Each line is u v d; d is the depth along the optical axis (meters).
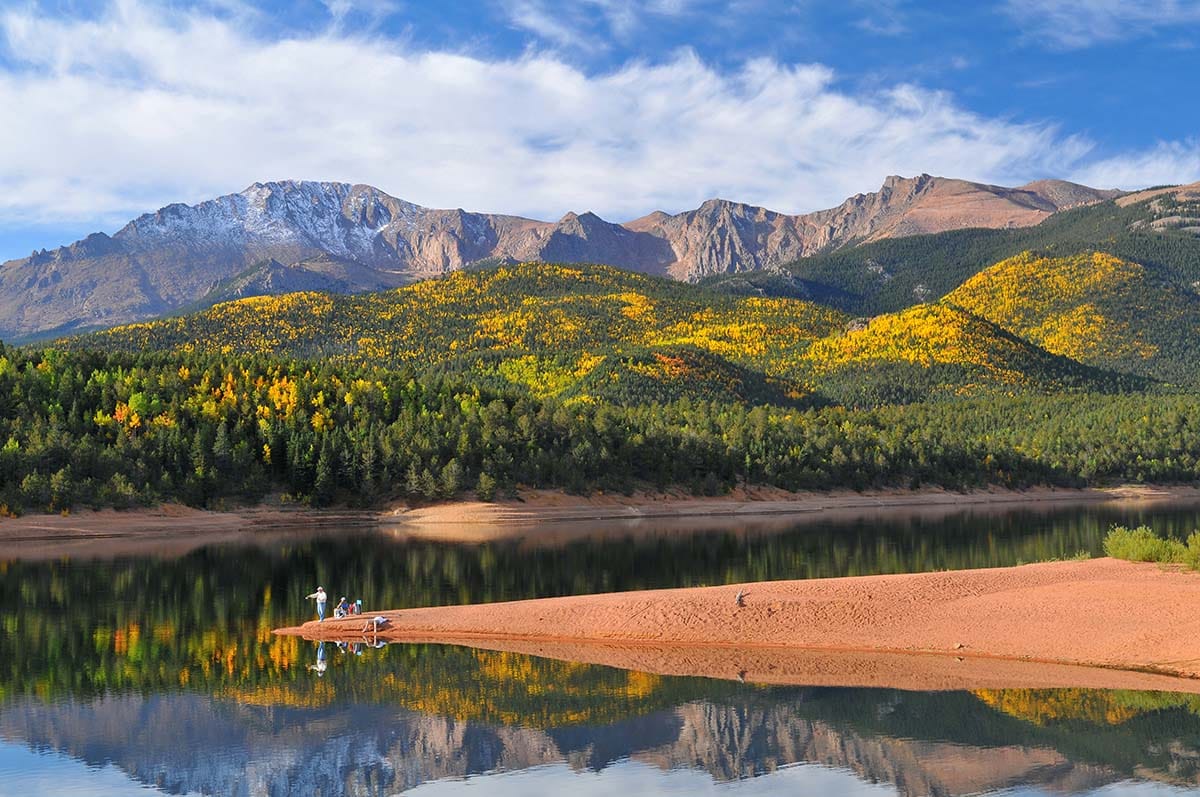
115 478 146.50
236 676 53.28
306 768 39.97
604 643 59.62
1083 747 41.12
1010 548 108.25
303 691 50.41
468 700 48.78
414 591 80.50
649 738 43.19
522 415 196.50
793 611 61.66
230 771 39.91
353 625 64.94
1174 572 66.44
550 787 37.97
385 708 47.50
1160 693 47.53
